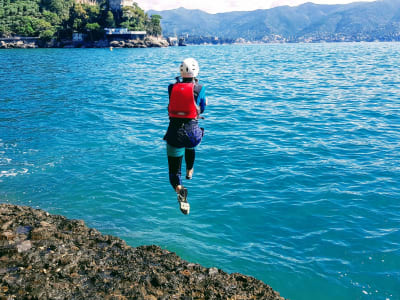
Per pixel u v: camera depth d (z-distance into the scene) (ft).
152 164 38.86
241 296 14.76
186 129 13.41
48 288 13.92
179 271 16.21
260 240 24.63
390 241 23.67
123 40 629.92
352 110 63.52
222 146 44.57
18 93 89.97
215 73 132.98
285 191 31.65
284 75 120.37
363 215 27.17
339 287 19.88
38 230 18.40
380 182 32.86
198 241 24.59
